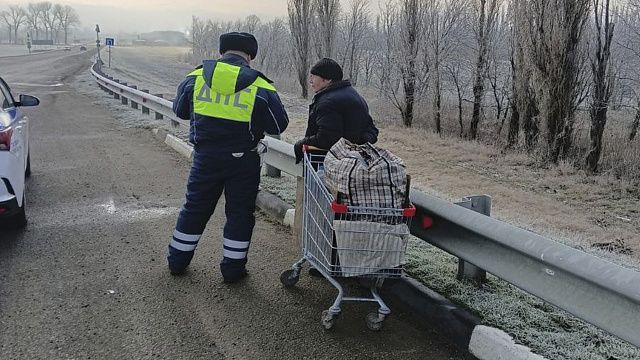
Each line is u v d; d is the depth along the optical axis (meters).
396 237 3.62
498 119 17.06
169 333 3.66
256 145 4.44
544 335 3.50
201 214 4.48
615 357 3.28
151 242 5.38
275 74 43.16
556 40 12.80
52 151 10.13
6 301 4.02
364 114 4.32
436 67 18.73
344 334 3.74
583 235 6.95
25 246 5.15
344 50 29.09
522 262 3.29
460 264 4.33
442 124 18.33
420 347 3.62
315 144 4.24
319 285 4.50
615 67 14.05
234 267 4.44
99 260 4.87
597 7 12.47
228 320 3.87
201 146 4.38
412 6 19.16
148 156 9.84
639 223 8.00
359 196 3.59
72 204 6.63
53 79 34.81
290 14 29.83
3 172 5.02
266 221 6.23
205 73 4.36
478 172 11.62
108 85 23.28
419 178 10.66
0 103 6.21
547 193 9.96
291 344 3.59
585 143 13.10
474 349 3.44
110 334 3.62
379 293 4.25
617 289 2.66
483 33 17.34
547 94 12.98
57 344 3.46
